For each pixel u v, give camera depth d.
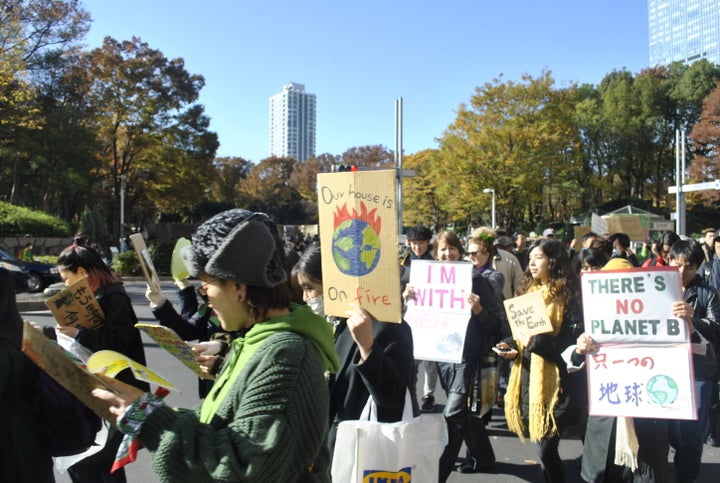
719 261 7.18
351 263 2.38
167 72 41.28
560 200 57.12
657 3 196.25
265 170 88.62
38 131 31.69
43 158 32.72
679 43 188.50
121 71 39.62
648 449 3.54
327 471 1.89
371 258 2.33
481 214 51.41
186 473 1.52
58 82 34.97
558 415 3.72
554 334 3.79
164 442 1.54
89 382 1.63
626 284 3.54
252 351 1.71
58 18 24.52
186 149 43.19
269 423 1.56
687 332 3.41
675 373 3.41
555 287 3.89
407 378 2.78
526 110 39.22
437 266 4.64
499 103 39.28
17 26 21.72
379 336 2.81
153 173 44.03
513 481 4.73
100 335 3.37
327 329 1.88
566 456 5.35
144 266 3.69
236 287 1.77
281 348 1.65
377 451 2.57
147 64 40.28
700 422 4.36
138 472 4.67
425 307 4.63
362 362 2.46
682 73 59.75
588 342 3.58
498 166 39.75
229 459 1.50
